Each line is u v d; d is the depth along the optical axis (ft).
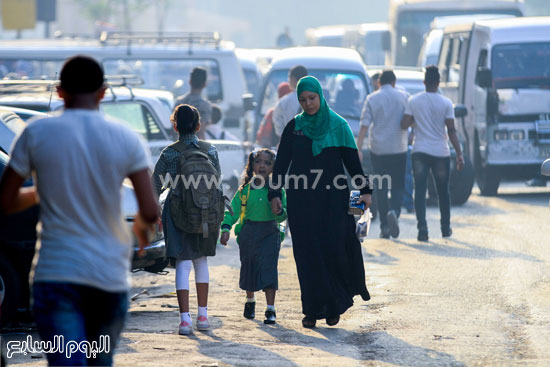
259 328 67.67
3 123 72.49
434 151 111.86
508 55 157.69
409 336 64.23
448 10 258.57
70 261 37.93
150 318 72.69
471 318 69.62
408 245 108.58
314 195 65.87
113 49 170.71
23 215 65.10
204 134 121.90
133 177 39.17
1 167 66.03
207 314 71.26
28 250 65.41
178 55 170.60
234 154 119.03
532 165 155.74
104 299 39.11
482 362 56.65
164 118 116.37
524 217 131.75
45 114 88.79
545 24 160.66
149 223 39.58
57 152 38.19
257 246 69.36
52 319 38.06
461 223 127.03
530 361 56.39
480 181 164.76
